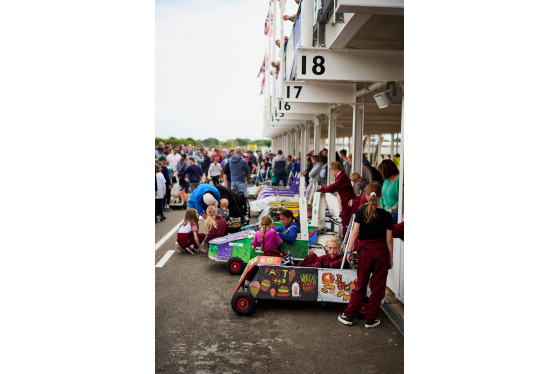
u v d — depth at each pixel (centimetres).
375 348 462
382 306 598
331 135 1488
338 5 455
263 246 683
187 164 1784
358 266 522
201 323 531
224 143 7062
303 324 531
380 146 3167
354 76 750
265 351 453
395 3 466
